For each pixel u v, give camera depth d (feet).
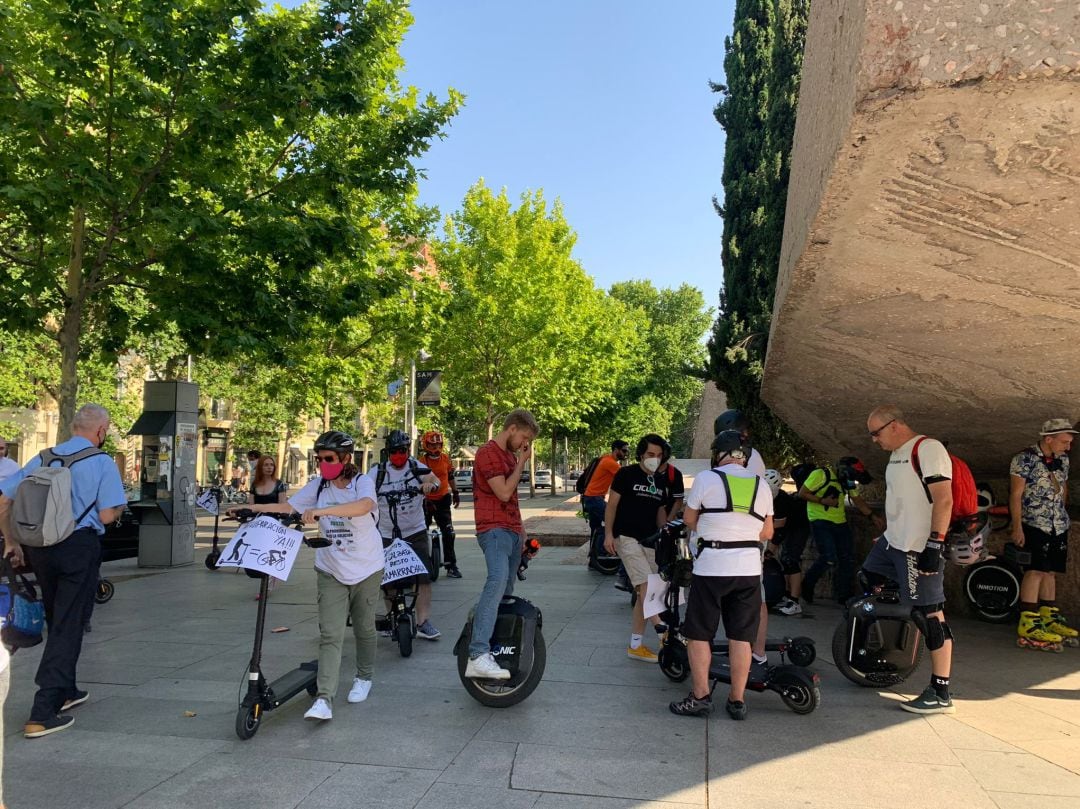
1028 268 11.89
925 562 15.10
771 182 42.27
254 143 35.99
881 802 10.94
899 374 18.78
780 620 24.21
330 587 14.71
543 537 47.78
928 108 8.91
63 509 13.92
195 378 107.76
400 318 62.75
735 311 43.52
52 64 28.17
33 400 84.53
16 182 28.63
